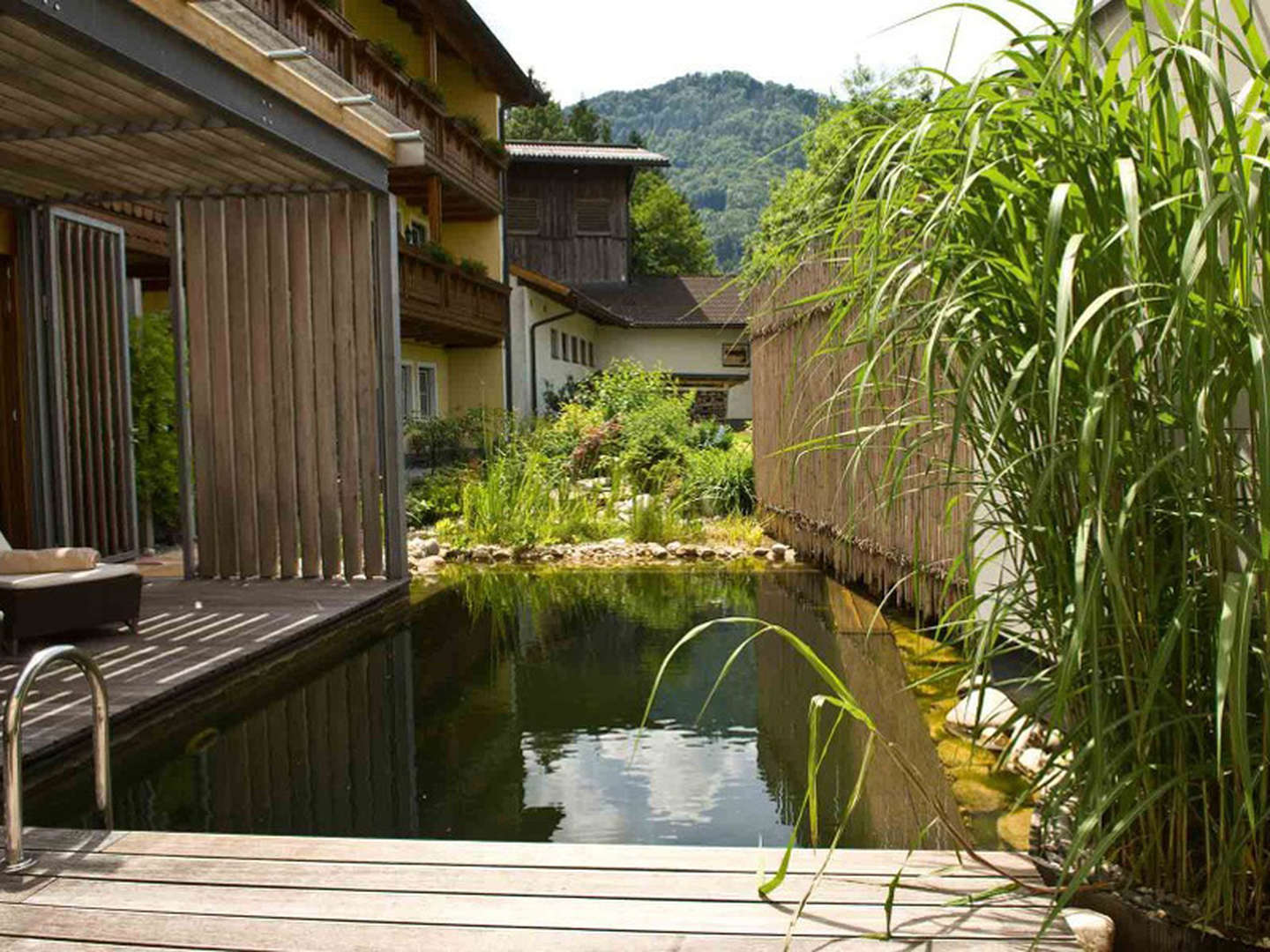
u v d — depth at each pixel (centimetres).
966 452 470
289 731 463
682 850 273
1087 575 208
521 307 2306
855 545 789
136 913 241
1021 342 216
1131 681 207
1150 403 193
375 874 261
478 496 1144
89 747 429
